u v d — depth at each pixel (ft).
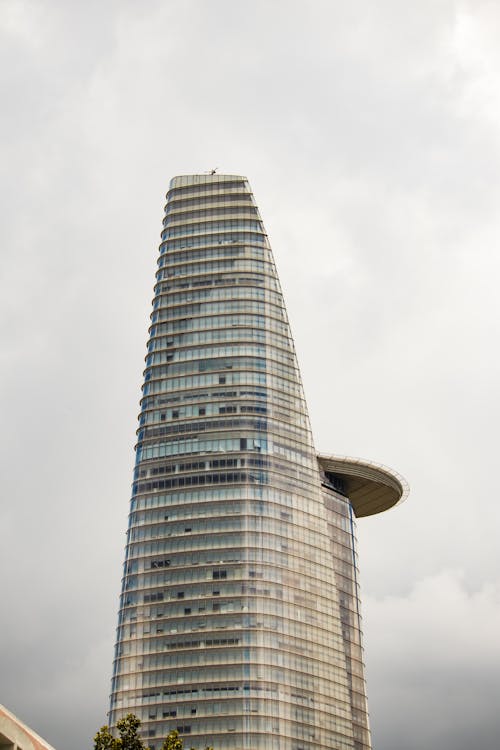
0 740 298.35
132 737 418.72
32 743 309.22
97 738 413.80
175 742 422.41
